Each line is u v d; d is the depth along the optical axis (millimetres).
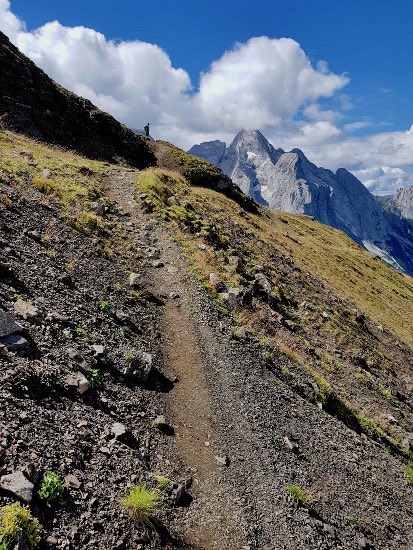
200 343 20609
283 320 32250
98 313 18266
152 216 37000
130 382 15234
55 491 8555
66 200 30969
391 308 78562
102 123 83812
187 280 26812
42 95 73625
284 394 20297
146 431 13297
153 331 20047
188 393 16719
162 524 10227
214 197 75688
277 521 12414
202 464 13305
